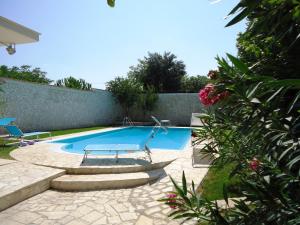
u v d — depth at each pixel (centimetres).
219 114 176
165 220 319
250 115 133
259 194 120
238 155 202
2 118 1006
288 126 123
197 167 566
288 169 122
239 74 131
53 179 471
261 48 154
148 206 367
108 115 1928
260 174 156
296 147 117
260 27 105
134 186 472
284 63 143
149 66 2852
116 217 330
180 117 1961
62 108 1413
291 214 112
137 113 2083
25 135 841
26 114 1162
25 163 557
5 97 1046
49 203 385
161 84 2855
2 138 925
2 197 356
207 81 173
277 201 117
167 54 2888
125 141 1249
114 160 602
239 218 131
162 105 2009
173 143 1201
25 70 3148
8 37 493
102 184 464
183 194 147
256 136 136
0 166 528
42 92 1263
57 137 1035
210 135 245
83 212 348
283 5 95
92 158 618
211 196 374
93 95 1723
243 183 139
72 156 637
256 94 109
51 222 317
